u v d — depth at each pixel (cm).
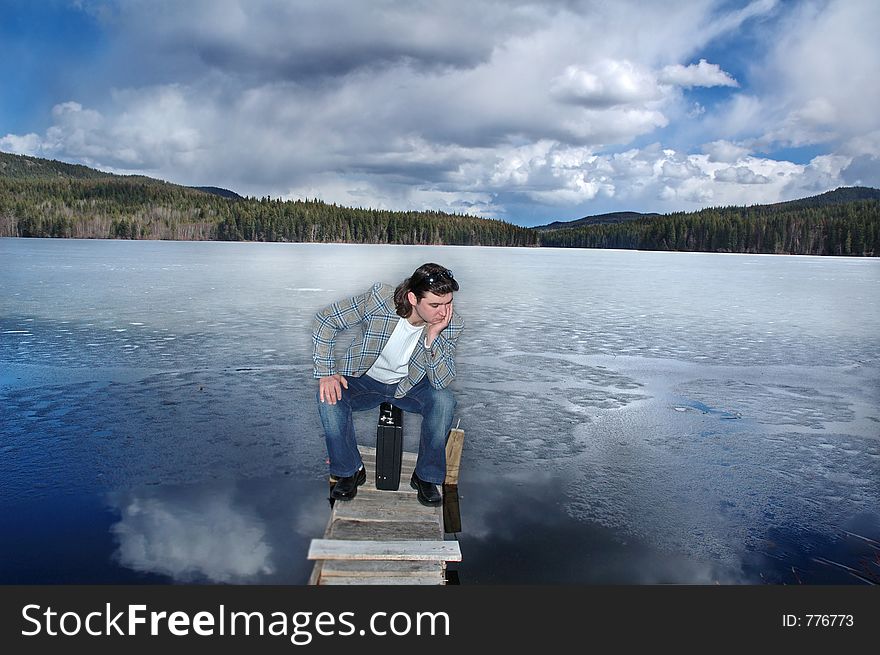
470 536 332
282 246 9581
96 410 544
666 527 345
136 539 318
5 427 492
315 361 338
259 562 303
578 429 525
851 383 724
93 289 1752
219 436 477
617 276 3200
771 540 333
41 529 326
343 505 341
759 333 1148
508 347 948
